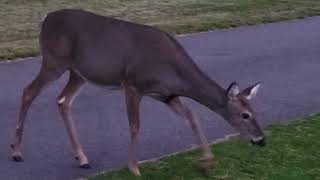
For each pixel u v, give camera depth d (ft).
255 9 47.26
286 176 18.57
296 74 29.40
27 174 18.29
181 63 17.92
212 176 18.30
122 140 20.77
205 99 18.06
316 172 18.95
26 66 28.71
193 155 19.53
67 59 18.49
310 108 24.67
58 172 18.43
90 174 18.35
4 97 24.38
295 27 41.73
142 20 40.45
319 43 36.60
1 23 37.40
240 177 18.31
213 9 46.29
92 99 24.54
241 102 17.97
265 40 36.91
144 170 18.45
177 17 42.24
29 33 35.14
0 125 21.53
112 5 45.57
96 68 18.17
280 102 25.18
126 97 18.11
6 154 19.38
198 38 36.42
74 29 18.33
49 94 24.82
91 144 20.36
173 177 18.12
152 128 21.83
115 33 18.03
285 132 21.65
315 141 21.01
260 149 20.08
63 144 20.22
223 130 21.90
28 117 22.29
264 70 29.86
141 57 17.83
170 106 18.48
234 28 40.27
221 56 32.09
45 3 44.57
